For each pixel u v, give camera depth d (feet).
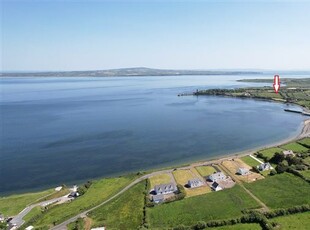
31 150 540.93
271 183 348.18
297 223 257.75
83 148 549.13
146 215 287.28
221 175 375.04
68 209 315.17
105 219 289.12
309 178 350.64
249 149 528.63
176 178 387.34
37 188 389.60
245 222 264.72
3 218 301.43
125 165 460.96
